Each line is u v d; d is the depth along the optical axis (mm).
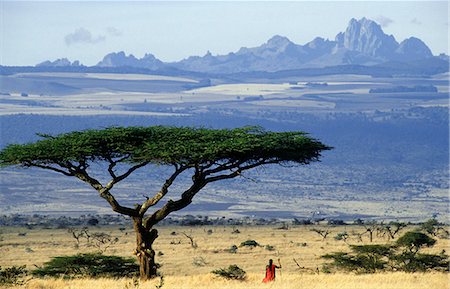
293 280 67750
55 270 80250
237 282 67188
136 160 66438
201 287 61375
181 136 67000
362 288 60781
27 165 66625
